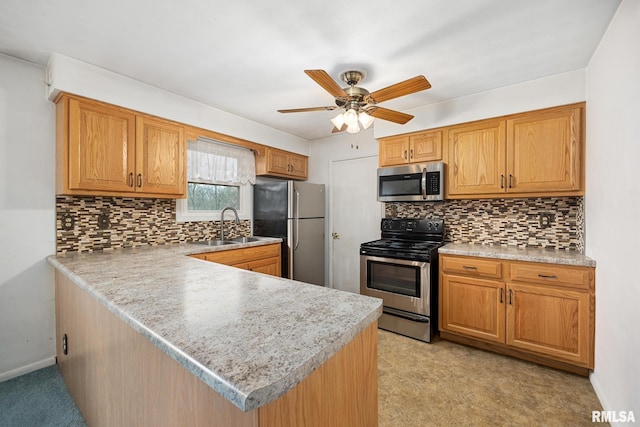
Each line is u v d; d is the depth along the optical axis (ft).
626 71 4.70
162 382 2.93
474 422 5.35
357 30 5.59
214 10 5.04
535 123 7.79
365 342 3.10
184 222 9.98
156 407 3.04
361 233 12.56
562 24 5.41
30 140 6.88
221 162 10.94
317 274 12.65
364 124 6.88
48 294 7.14
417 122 9.66
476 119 8.57
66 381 6.32
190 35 5.78
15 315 6.73
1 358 6.56
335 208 13.33
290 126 11.89
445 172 9.21
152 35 5.78
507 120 8.18
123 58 6.64
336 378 2.69
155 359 3.04
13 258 6.70
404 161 10.03
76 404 5.68
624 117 4.79
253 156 12.16
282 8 4.99
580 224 7.87
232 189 11.78
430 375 6.88
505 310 7.53
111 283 4.12
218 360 2.02
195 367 2.00
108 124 7.25
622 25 4.82
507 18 5.24
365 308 3.13
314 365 2.10
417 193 9.45
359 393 3.01
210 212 10.88
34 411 5.55
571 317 6.70
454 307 8.32
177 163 8.73
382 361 7.53
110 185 7.25
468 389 6.33
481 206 9.55
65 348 6.32
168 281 4.25
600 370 5.99
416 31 5.63
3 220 6.59
